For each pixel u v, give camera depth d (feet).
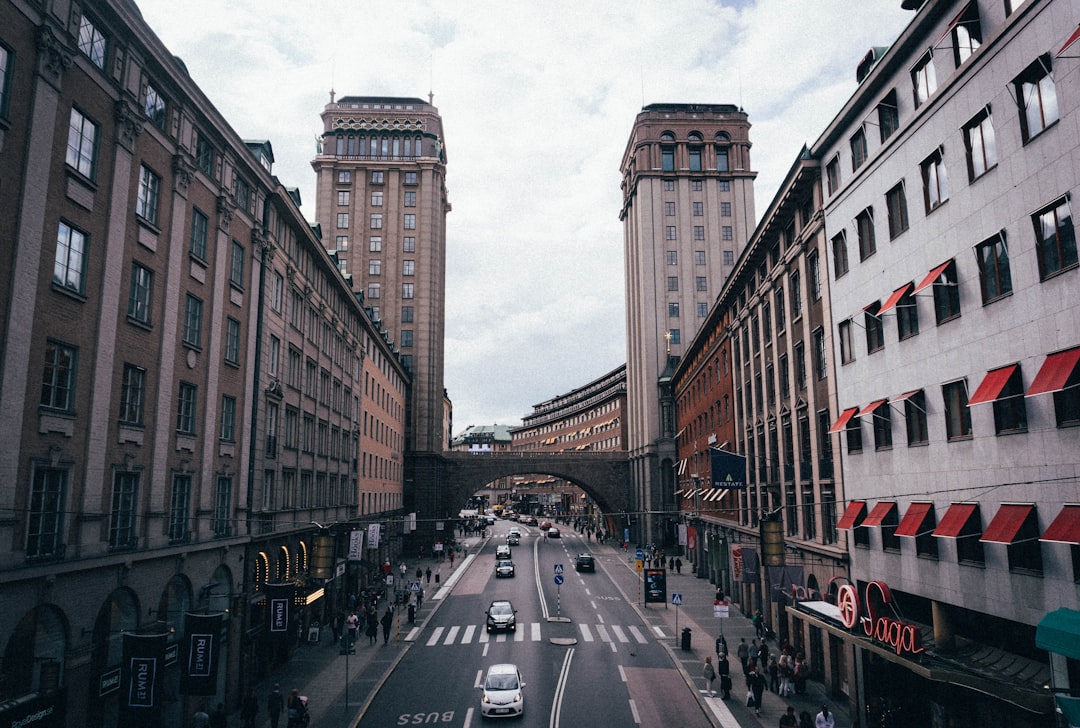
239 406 86.99
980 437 55.93
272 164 102.27
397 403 234.99
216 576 79.41
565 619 129.59
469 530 347.97
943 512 61.00
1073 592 45.65
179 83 70.33
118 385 61.11
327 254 124.88
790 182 95.09
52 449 52.08
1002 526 50.67
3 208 47.32
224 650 78.33
